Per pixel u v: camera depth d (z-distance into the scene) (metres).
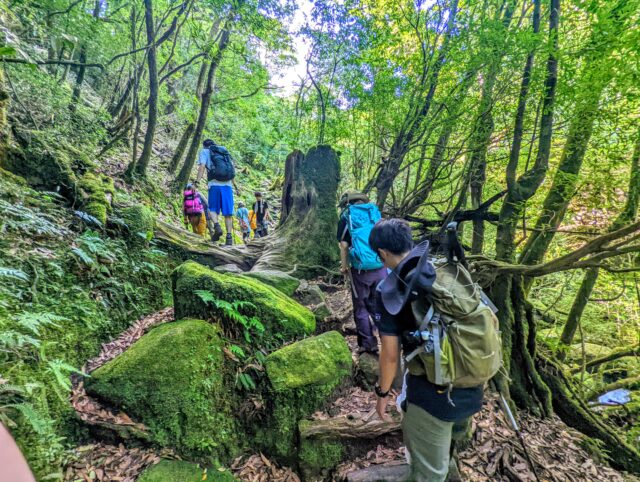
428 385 1.63
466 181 3.93
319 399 2.63
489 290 3.53
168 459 2.17
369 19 4.34
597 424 3.41
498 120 3.51
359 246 2.80
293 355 2.76
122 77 9.30
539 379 3.41
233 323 2.90
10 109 4.33
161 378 2.32
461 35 3.32
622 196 3.58
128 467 2.06
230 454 2.40
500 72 3.17
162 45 7.35
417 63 3.98
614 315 5.97
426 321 1.53
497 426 2.79
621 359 6.07
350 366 2.94
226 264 4.88
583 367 4.54
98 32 5.72
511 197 3.35
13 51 2.15
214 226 5.80
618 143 2.96
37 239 2.98
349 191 3.06
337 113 5.21
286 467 2.42
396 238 1.74
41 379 2.08
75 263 3.03
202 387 2.43
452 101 3.80
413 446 1.76
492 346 1.53
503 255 3.45
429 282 1.54
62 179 3.82
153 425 2.24
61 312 2.63
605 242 2.43
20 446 1.73
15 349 2.05
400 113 4.35
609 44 2.32
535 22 2.93
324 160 5.18
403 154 4.48
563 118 3.22
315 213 5.11
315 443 2.43
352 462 2.41
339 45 4.65
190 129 8.70
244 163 15.43
